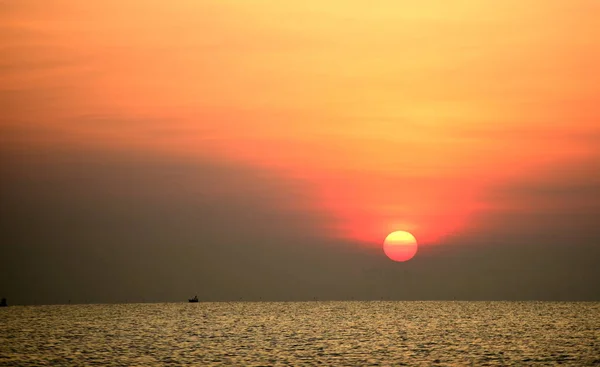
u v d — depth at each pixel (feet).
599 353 317.83
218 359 297.12
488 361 289.53
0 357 306.35
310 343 368.89
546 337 400.88
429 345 355.77
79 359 299.38
